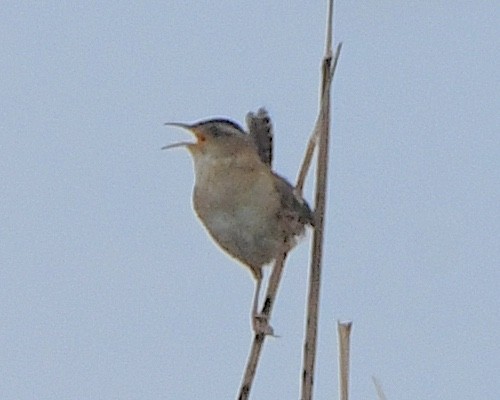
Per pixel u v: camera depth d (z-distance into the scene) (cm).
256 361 916
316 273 890
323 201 920
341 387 822
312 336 868
